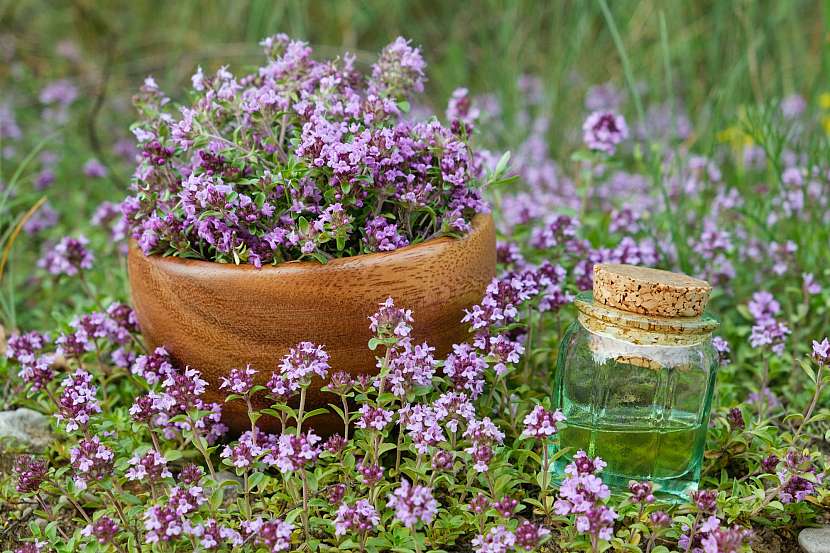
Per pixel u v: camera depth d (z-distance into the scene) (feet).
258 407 2.19
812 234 2.66
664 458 2.14
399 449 2.14
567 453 2.16
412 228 2.25
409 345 2.09
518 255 2.43
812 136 2.83
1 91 3.66
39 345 2.31
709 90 3.56
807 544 2.12
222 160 2.22
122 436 2.27
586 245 2.49
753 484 2.21
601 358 2.12
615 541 2.08
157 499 2.12
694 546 2.12
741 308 2.47
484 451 2.06
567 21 3.83
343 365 2.15
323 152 2.13
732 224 2.71
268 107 2.22
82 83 3.69
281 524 2.03
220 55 3.65
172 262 2.16
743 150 2.93
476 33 4.08
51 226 2.93
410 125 2.26
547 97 3.56
